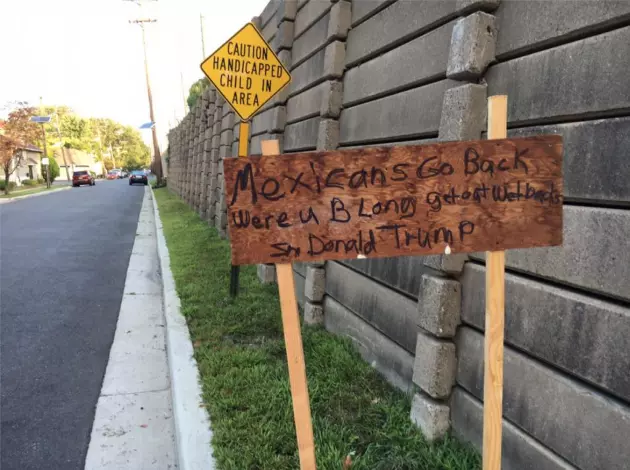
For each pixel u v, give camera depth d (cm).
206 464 267
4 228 1389
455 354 293
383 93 382
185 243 986
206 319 504
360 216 188
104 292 709
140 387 410
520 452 243
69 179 6388
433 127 314
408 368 342
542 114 234
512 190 191
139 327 557
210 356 403
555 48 227
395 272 361
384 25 384
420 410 302
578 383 213
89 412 369
